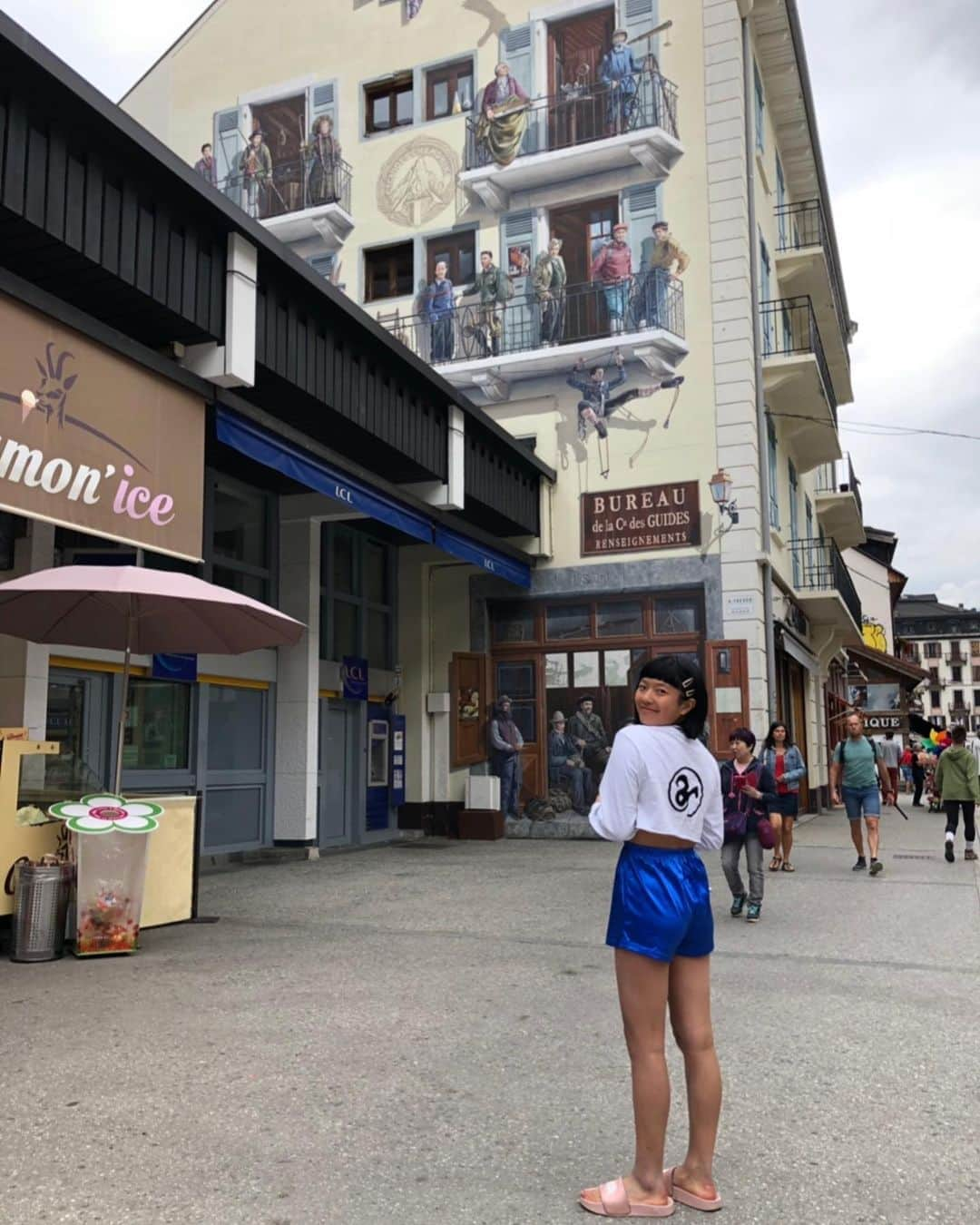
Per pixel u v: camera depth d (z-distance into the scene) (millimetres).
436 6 18734
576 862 12875
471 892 10148
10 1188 3398
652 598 16203
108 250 7660
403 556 17203
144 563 10742
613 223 17141
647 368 16500
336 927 8219
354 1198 3344
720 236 16391
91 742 10664
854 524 27406
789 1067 4738
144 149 7680
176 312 8359
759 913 8508
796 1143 3846
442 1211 3254
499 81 18000
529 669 16766
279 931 8062
